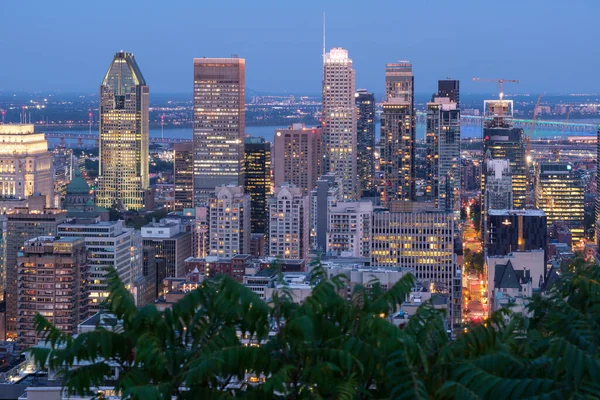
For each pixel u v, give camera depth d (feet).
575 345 237.25
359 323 239.91
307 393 224.94
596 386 209.05
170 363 233.55
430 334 241.14
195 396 227.61
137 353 229.45
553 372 218.38
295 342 229.45
